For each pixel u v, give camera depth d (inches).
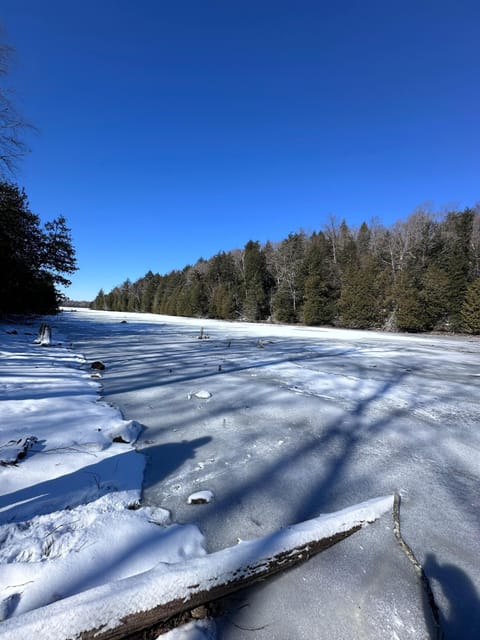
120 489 91.0
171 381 220.7
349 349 438.0
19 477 92.4
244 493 92.4
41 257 713.6
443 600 60.1
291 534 67.5
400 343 556.1
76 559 64.3
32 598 55.4
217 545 71.4
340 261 1440.7
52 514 78.1
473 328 847.7
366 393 203.3
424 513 86.0
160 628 52.2
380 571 65.8
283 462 111.6
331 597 59.4
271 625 53.8
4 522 74.2
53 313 1033.5
